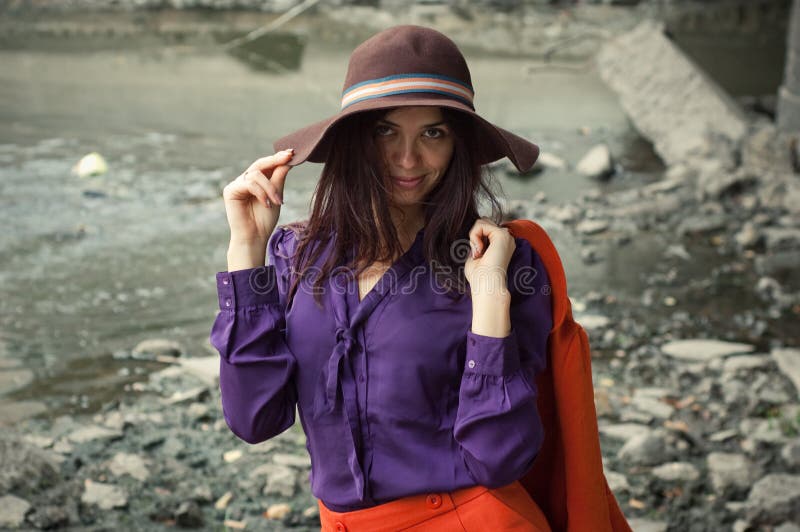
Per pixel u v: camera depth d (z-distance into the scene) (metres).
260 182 2.06
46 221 7.12
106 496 3.75
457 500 2.01
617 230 7.23
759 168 8.16
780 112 8.72
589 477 2.22
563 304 2.13
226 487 3.92
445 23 16.28
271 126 9.95
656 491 3.94
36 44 13.73
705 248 6.90
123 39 14.27
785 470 4.10
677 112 9.62
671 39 11.60
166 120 10.06
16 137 9.25
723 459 4.16
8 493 3.69
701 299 6.02
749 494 3.89
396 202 2.05
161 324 5.55
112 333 5.41
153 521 3.65
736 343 5.41
